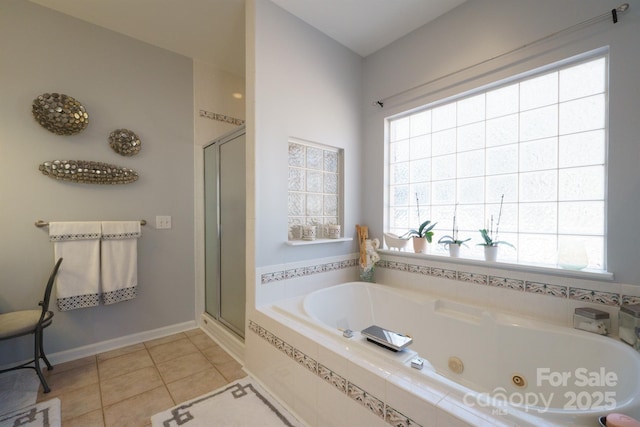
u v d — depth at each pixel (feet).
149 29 7.25
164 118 8.14
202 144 8.86
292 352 4.93
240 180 6.98
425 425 3.08
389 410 3.43
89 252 6.64
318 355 4.40
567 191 5.15
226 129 9.33
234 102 9.52
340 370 4.04
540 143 5.45
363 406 3.72
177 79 8.38
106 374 6.06
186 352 7.10
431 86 6.75
